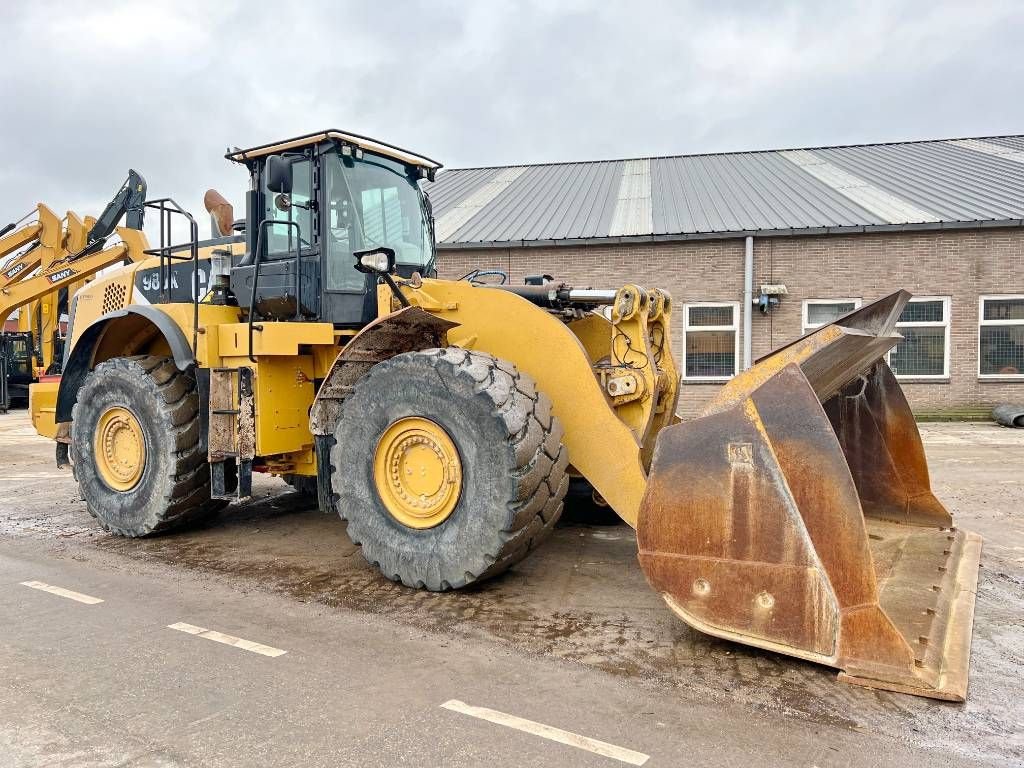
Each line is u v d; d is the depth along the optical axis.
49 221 11.76
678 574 3.24
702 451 3.19
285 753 2.46
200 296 5.88
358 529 4.25
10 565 4.71
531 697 2.85
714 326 14.23
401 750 2.47
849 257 13.73
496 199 17.86
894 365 13.84
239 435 4.93
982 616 3.72
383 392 4.12
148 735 2.57
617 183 18.45
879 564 3.96
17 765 2.38
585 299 4.77
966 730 2.58
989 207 13.84
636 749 2.47
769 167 18.73
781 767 2.36
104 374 5.45
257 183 5.29
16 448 11.07
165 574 4.50
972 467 8.47
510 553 3.82
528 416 3.78
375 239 5.24
